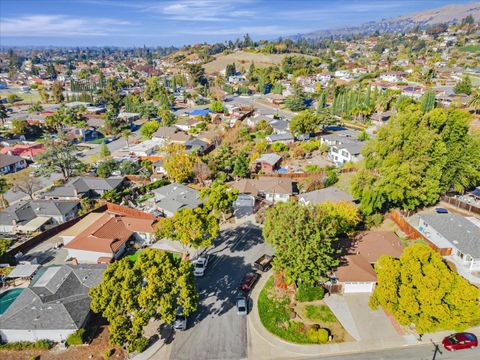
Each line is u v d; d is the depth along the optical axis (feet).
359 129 362.53
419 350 104.06
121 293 100.27
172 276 105.91
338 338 109.09
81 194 239.09
